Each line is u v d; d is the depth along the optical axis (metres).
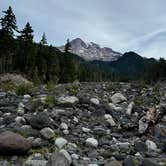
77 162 5.17
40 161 4.98
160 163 5.34
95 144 6.35
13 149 5.34
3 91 13.90
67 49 82.62
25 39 79.25
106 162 5.27
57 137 6.57
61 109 9.21
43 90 13.70
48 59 84.44
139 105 11.16
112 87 15.68
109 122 8.26
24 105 9.33
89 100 10.11
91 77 119.31
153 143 6.59
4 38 68.81
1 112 8.55
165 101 12.12
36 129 6.79
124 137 7.38
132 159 5.22
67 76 80.19
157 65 105.00
